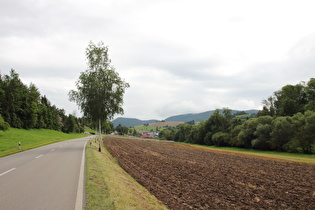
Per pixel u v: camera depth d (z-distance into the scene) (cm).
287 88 7169
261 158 3319
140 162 2250
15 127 7438
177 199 1014
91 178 991
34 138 5134
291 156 3975
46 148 2941
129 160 2378
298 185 1425
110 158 2353
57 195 721
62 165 1408
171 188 1216
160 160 2509
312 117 4238
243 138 6312
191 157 3112
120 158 2517
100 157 2017
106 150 3362
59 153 2239
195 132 11119
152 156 2934
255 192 1202
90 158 1759
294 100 6969
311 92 6316
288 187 1354
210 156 3409
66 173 1125
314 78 6362
